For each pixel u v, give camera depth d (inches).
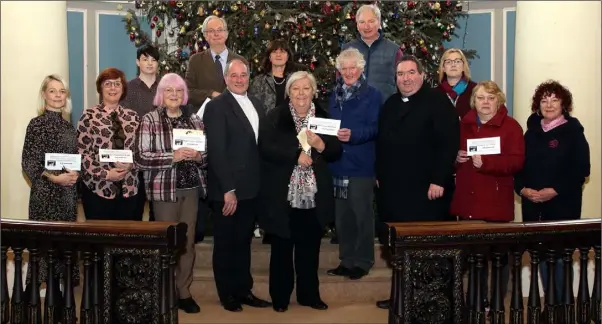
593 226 159.5
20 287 166.9
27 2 223.0
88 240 157.6
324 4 253.4
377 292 216.5
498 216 189.2
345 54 199.3
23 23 222.8
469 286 158.9
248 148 195.0
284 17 249.4
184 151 187.9
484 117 192.1
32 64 224.2
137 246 156.3
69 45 283.9
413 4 262.1
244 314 199.6
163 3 266.2
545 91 194.4
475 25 293.0
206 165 198.4
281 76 223.3
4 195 223.8
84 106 287.6
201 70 229.8
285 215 193.5
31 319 166.2
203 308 206.4
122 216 195.3
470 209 190.5
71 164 188.7
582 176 193.8
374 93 202.4
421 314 155.6
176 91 189.9
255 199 200.7
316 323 191.8
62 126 193.0
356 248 215.5
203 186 199.2
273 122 194.9
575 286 221.8
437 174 187.5
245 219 199.6
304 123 193.9
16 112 223.5
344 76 199.5
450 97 210.8
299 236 201.5
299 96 190.9
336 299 215.9
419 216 189.8
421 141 189.8
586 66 222.8
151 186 190.9
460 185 193.9
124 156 189.6
